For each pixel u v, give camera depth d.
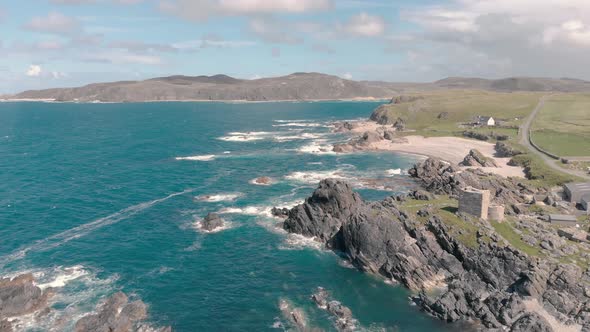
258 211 110.25
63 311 64.06
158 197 122.06
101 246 88.25
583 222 87.62
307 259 84.62
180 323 63.38
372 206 93.62
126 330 60.56
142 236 94.12
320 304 68.44
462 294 67.00
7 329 59.16
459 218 84.12
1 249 84.88
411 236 82.31
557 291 64.38
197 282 75.25
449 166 143.50
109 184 134.88
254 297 70.81
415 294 71.44
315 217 95.62
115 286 72.56
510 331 59.28
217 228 99.12
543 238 76.81
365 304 68.62
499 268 71.31
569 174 127.75
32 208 109.88
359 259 80.44
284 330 61.97
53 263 79.69
